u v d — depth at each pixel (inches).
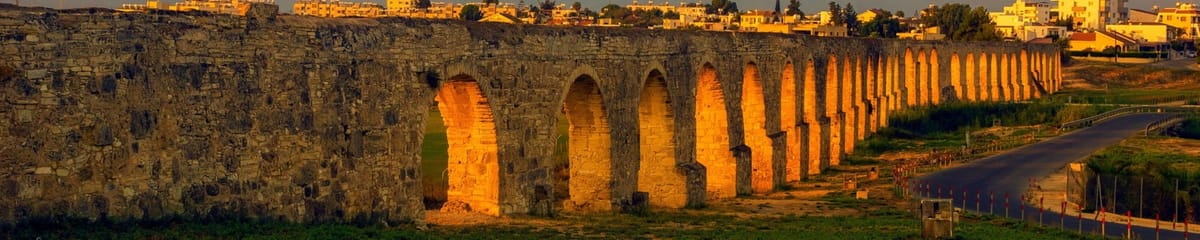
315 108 1429.6
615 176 2012.8
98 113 1221.1
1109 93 6230.3
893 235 1711.4
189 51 1296.8
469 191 1754.4
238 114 1343.5
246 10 1358.3
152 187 1268.5
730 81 2450.8
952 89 4975.4
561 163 2642.7
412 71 1565.0
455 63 1630.2
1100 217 2087.8
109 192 1232.8
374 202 1523.1
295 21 1407.5
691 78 2262.6
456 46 1632.6
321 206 1441.9
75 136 1205.1
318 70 1432.1
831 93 3280.0
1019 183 2593.5
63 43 1194.6
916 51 4463.6
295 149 1405.0
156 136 1269.7
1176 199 2041.1
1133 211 2110.0
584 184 2012.8
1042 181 2630.4
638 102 2092.8
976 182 2618.1
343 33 1465.3
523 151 1787.6
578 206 2010.3
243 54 1347.2
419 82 1578.5
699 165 2262.6
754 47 2598.4
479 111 1713.8
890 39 4069.9
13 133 1163.3
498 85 1717.5
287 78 1395.2
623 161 2043.6
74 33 1202.6
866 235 1706.4
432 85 1596.9
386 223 1535.4
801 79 2962.6
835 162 3240.7
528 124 1796.3
